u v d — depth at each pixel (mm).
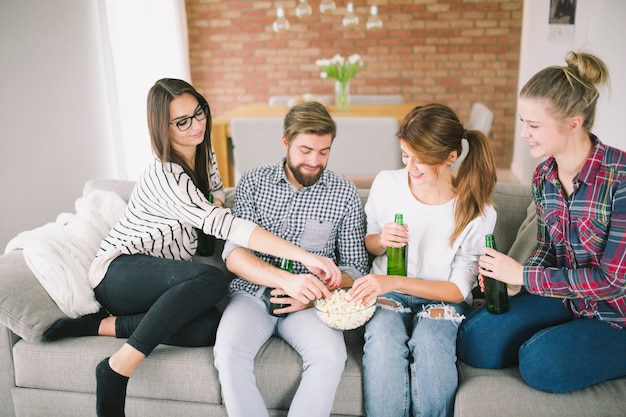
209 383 1621
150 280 1706
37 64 2848
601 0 2654
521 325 1559
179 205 1721
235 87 5961
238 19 5773
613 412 1402
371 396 1526
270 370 1597
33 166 2826
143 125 4199
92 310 1770
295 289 1631
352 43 5723
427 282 1660
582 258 1501
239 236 1712
